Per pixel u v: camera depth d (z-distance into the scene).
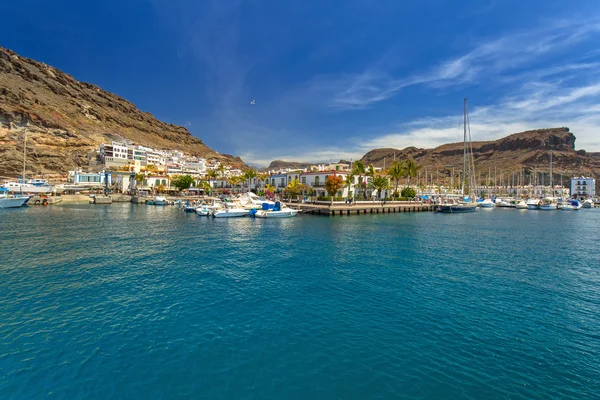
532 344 13.96
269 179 110.81
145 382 11.20
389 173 99.19
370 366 12.30
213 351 13.20
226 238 39.84
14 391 10.61
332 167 100.62
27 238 37.06
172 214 69.06
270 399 10.50
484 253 31.86
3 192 91.19
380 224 55.62
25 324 15.21
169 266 26.05
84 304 17.77
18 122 143.25
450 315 16.86
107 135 196.38
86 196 108.75
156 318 16.17
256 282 22.11
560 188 184.00
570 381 11.44
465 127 108.44
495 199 134.25
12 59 197.62
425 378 11.60
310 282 22.20
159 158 190.12
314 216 68.31
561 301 18.91
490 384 11.26
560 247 35.41
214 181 146.38
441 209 89.56
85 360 12.40
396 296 19.56
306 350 13.35
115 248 32.69
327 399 10.52
